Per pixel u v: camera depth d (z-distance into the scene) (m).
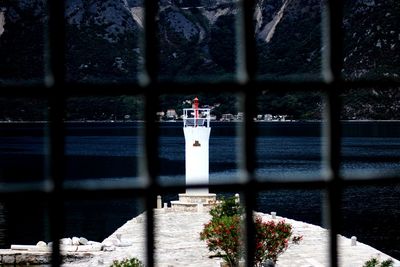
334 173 5.45
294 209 111.44
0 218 91.19
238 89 5.20
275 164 183.50
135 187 4.99
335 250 5.47
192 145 78.38
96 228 87.38
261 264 39.00
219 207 56.19
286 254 51.62
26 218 91.06
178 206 81.38
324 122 5.46
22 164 191.62
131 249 57.31
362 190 136.12
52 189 4.76
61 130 4.77
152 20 4.90
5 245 69.38
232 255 40.38
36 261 56.09
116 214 103.31
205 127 79.00
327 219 5.48
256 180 5.29
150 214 5.05
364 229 83.69
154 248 5.07
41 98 4.70
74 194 4.80
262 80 5.21
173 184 5.08
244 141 5.25
